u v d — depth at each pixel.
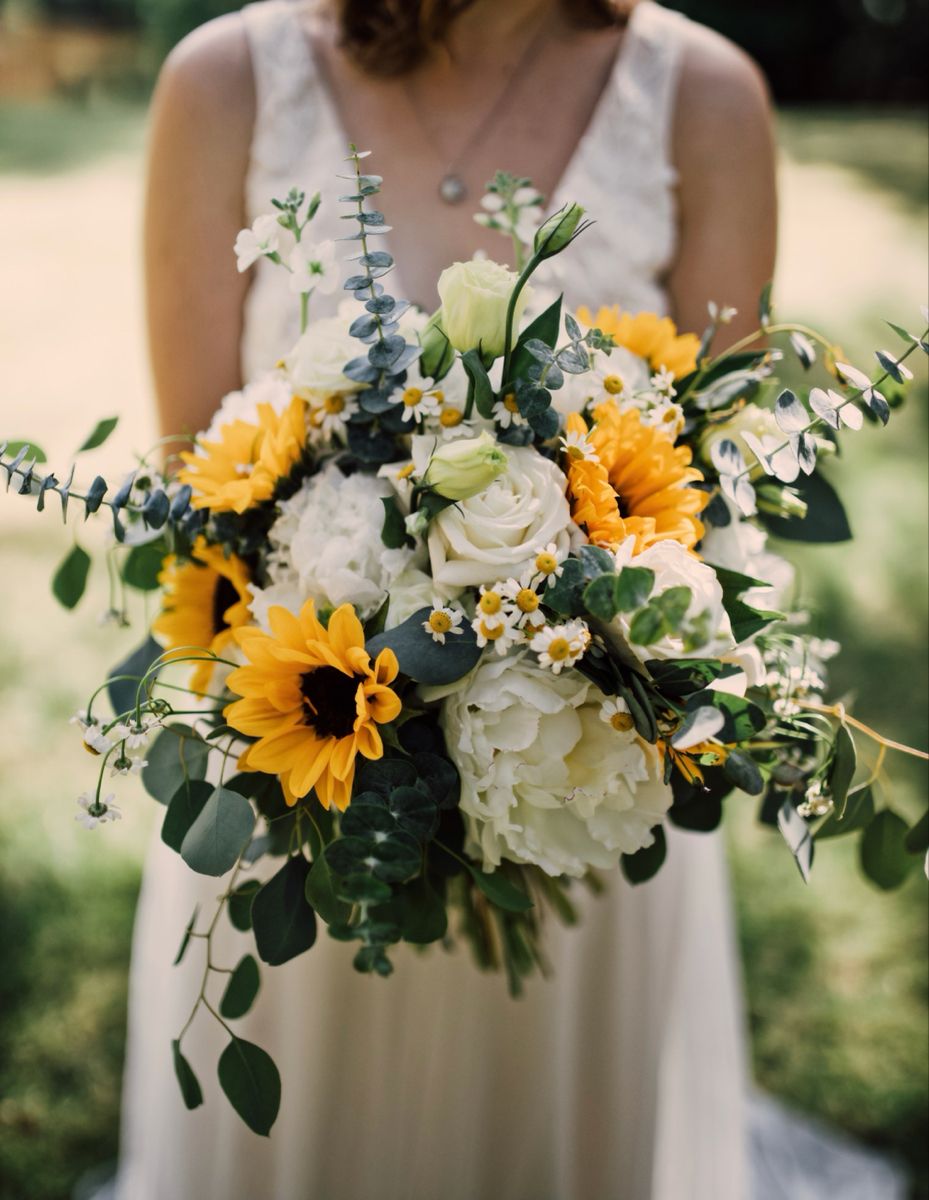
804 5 13.22
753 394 1.16
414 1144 1.61
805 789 1.08
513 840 0.98
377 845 0.90
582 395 1.04
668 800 0.99
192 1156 1.60
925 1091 2.21
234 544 1.12
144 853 2.68
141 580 1.24
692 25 1.52
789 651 1.14
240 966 1.08
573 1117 1.65
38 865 2.63
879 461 4.81
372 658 0.93
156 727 0.99
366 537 1.00
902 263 7.32
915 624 3.73
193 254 1.46
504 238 1.49
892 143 10.28
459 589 0.97
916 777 3.04
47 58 12.65
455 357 1.02
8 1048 2.24
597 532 0.96
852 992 2.43
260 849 1.09
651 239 1.47
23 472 1.00
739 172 1.47
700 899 1.70
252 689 0.95
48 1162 2.05
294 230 1.04
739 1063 1.86
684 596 0.83
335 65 1.50
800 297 6.77
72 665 3.41
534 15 1.48
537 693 0.92
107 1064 2.21
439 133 1.49
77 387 5.45
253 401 1.13
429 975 1.53
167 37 12.86
